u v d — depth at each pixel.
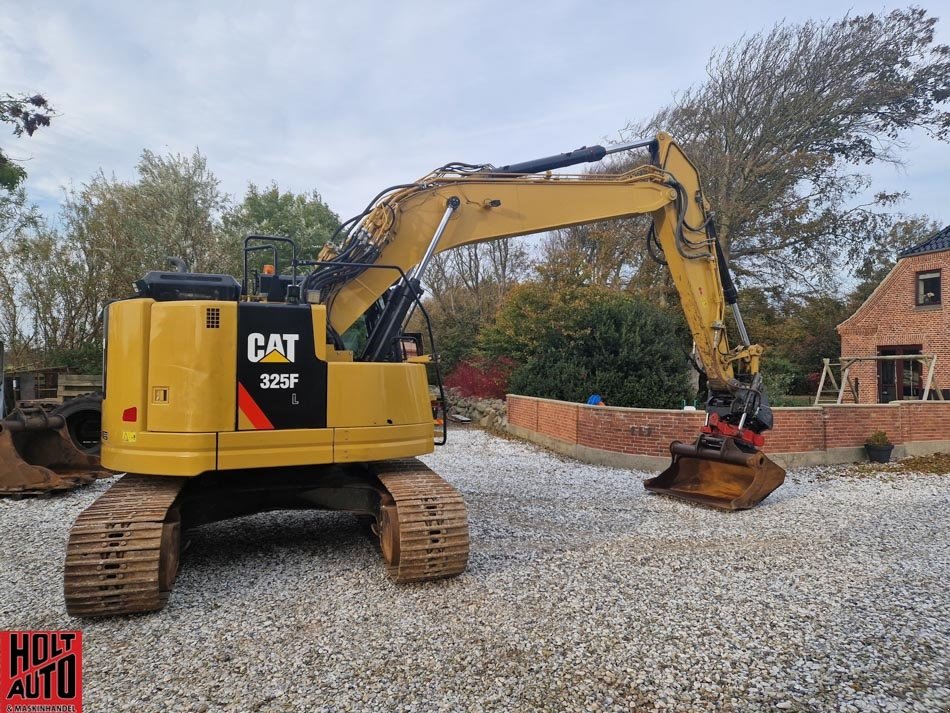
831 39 19.64
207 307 4.22
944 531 6.18
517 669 3.25
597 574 4.72
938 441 11.49
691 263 7.20
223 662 3.34
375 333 5.47
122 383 4.27
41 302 18.41
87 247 18.42
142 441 4.14
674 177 7.10
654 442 9.48
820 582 4.63
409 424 4.81
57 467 8.52
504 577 4.62
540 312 14.15
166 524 4.12
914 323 19.05
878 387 19.94
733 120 20.30
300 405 4.39
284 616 3.93
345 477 5.04
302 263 5.03
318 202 25.95
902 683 3.16
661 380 11.98
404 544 4.30
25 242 17.98
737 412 7.38
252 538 5.71
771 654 3.46
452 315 23.94
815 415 10.24
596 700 2.97
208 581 4.58
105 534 3.88
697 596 4.31
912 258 19.19
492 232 6.16
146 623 3.85
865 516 6.77
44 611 4.04
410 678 3.15
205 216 19.41
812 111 19.48
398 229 5.73
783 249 20.69
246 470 4.74
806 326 22.53
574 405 10.62
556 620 3.86
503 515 6.62
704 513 6.82
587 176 6.70
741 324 7.64
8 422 8.04
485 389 16.66
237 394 4.23
